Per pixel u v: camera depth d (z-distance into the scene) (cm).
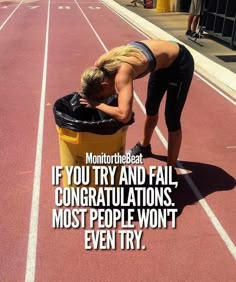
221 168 507
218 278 338
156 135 591
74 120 373
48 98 734
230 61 1034
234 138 589
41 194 440
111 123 371
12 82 827
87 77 367
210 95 780
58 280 332
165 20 1758
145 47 386
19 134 584
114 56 368
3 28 1493
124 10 2120
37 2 2445
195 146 562
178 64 408
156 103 466
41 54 1077
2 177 471
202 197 445
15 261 350
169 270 345
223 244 377
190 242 378
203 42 1266
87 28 1530
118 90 365
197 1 1269
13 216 406
